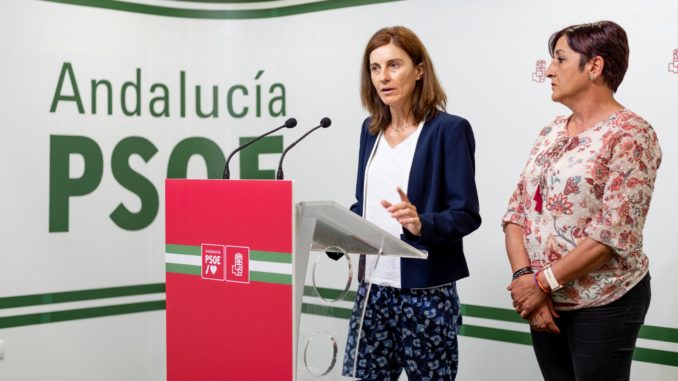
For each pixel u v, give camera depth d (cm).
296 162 443
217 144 458
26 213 398
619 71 234
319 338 206
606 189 222
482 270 379
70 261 414
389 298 246
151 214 443
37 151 401
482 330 379
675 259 320
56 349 411
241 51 454
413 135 248
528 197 245
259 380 201
